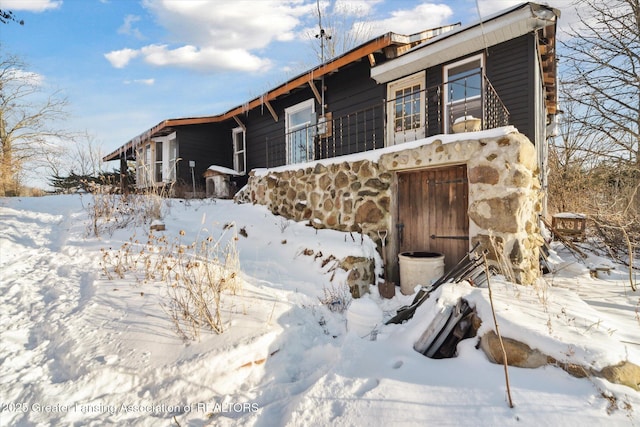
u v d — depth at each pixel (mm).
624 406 1511
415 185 4777
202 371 2125
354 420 1659
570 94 8859
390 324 3225
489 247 3764
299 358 2590
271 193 6695
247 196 7609
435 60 6391
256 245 5562
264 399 2031
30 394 1953
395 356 2271
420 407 1680
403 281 4422
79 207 7367
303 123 9406
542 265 5262
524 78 5539
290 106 9672
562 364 1767
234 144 11883
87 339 2488
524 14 4969
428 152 4316
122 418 1822
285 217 6336
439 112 6285
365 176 5008
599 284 4473
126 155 14922
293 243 5242
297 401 1856
